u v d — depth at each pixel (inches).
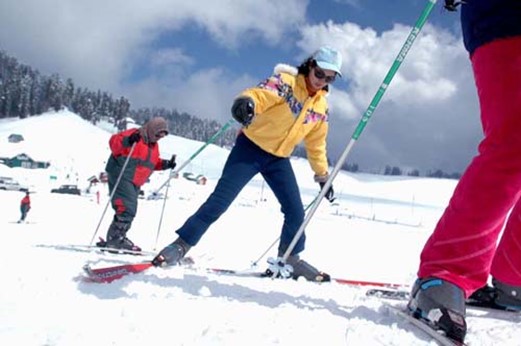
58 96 5196.9
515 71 63.8
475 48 69.0
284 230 135.2
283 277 119.0
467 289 67.1
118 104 6122.1
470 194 66.3
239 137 127.5
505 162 64.4
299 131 128.6
